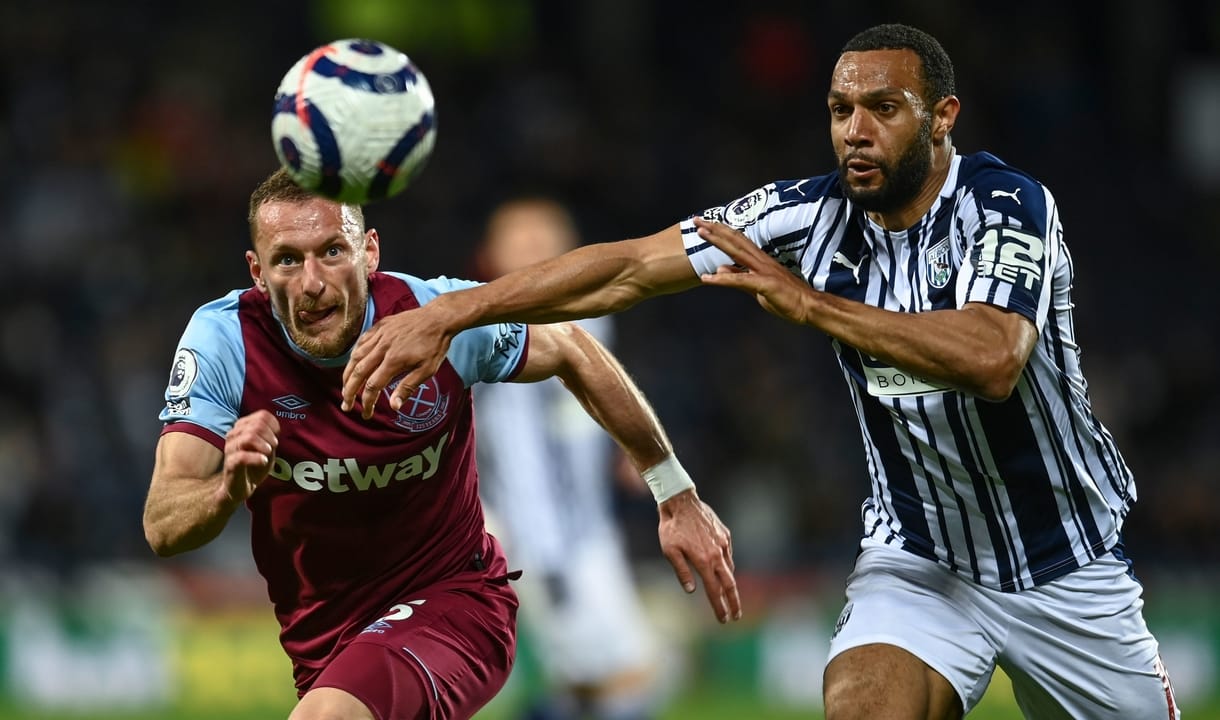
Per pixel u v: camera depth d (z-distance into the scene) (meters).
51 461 48.88
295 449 16.34
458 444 17.17
